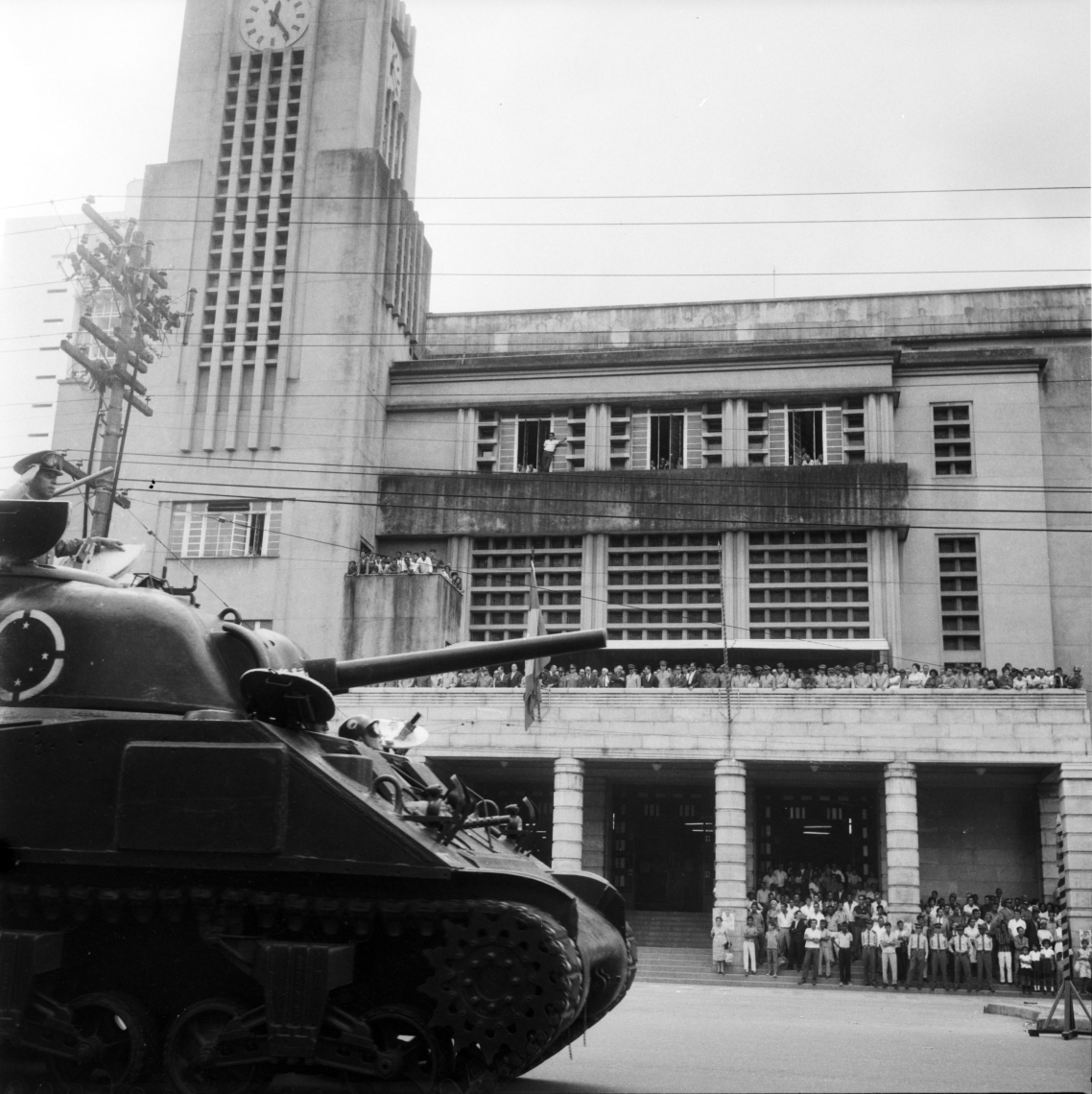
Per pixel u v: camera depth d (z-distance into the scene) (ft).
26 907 34.73
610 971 42.80
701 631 145.48
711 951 119.03
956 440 151.43
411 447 158.51
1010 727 115.44
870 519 144.15
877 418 149.38
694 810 136.56
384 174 160.76
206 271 159.33
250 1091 34.30
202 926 34.09
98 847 33.71
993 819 131.23
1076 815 112.47
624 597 148.87
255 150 161.58
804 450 152.05
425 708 124.26
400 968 34.91
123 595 38.45
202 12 167.32
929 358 153.48
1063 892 110.63
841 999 94.32
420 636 142.31
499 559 153.79
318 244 156.56
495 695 123.54
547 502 150.82
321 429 151.64
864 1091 40.88
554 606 149.89
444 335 173.99
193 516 151.94
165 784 33.71
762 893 118.93
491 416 159.63
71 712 36.29
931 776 125.29
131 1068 34.24
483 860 36.45
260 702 35.58
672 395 154.10
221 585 147.43
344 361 153.07
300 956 33.14
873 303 165.07
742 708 119.65
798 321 166.61
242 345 155.22
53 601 37.88
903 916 113.29
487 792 138.62
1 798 34.27
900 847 115.14
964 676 122.52
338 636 143.74
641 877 135.44
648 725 120.57
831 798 134.31
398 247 165.27
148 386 155.43
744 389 152.87
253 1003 34.91
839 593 145.38
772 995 96.27
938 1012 82.69
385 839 33.22
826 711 118.42
